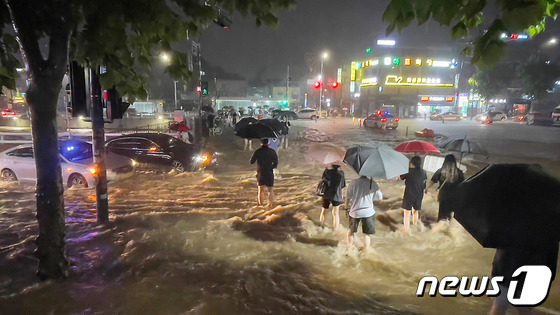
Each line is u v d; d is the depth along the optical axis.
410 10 2.03
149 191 10.03
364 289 4.77
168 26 3.52
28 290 4.23
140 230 6.54
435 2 1.92
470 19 2.17
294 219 7.58
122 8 3.30
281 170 13.77
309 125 39.28
